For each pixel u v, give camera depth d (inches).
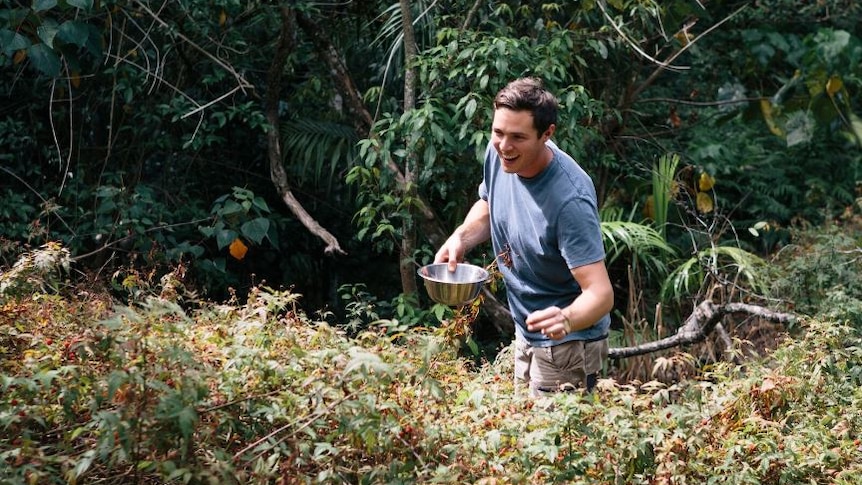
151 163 263.0
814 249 244.1
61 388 96.7
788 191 326.3
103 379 94.8
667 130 306.0
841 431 128.9
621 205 284.4
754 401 131.1
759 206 322.0
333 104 275.3
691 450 112.4
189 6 233.6
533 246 127.0
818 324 154.2
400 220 253.8
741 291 235.6
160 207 233.3
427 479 98.2
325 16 250.7
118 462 91.9
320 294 282.2
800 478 119.4
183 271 139.0
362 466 102.6
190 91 257.9
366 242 282.0
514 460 104.1
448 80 225.3
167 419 87.0
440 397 100.4
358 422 93.1
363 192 225.3
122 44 239.6
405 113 211.6
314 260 281.3
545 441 103.7
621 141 284.4
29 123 245.6
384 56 247.1
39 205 222.7
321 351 102.7
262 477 90.6
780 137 324.8
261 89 268.5
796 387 132.9
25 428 94.7
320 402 98.4
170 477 84.6
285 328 114.4
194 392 87.7
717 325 213.0
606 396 120.7
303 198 277.0
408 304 220.2
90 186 241.1
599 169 268.4
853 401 139.3
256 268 273.0
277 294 121.3
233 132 266.5
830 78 299.4
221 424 95.4
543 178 124.0
